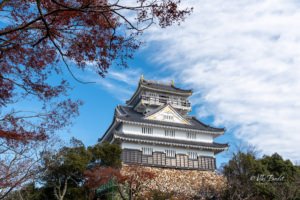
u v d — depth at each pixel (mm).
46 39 9555
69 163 40625
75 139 44906
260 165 47594
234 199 41750
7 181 18297
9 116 11203
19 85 10102
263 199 42375
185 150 60406
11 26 9336
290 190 41844
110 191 41062
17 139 11156
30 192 36625
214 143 63062
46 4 8859
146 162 56906
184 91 70938
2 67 9680
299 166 50719
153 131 60531
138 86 69688
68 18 8906
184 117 64750
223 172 49469
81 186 43281
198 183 50625
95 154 46344
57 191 41750
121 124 59562
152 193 42969
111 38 9250
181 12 8891
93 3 8531
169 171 53500
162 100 69000
